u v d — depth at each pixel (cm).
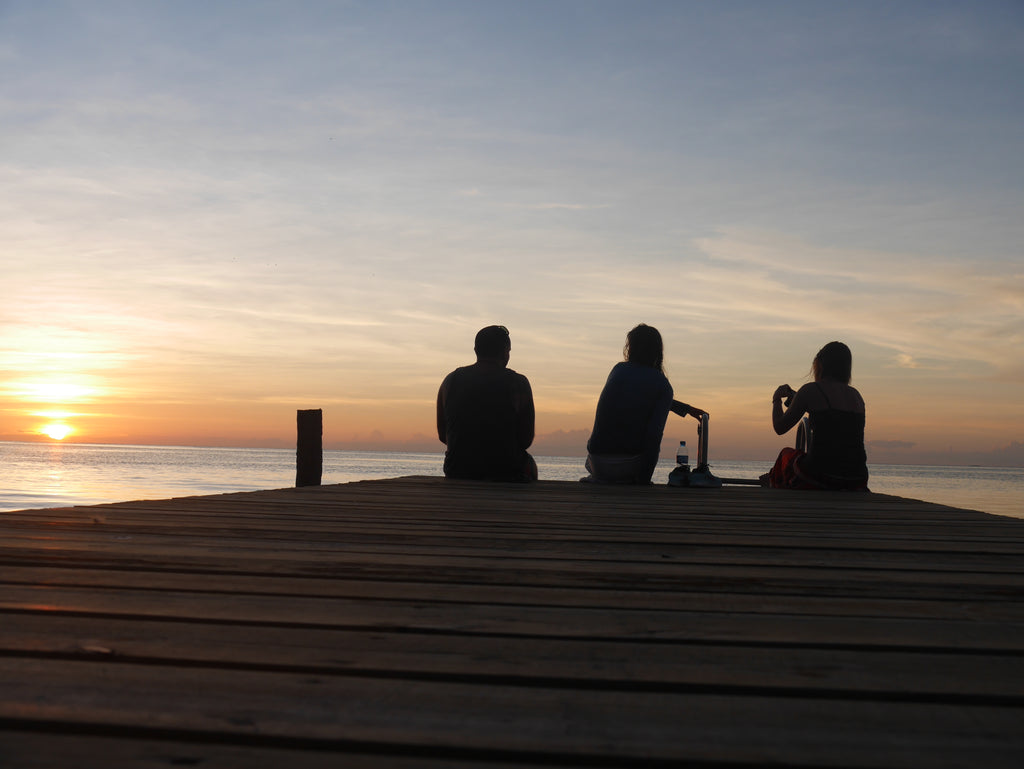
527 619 169
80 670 127
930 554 284
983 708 118
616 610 180
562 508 431
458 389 624
